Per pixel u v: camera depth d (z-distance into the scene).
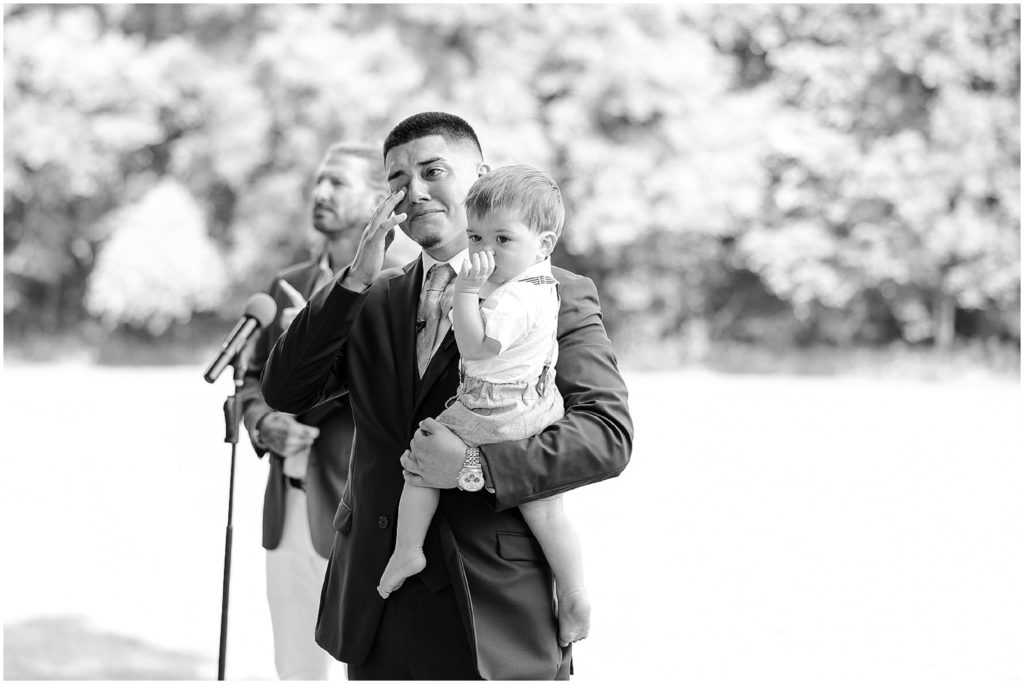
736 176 23.11
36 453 11.44
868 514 8.70
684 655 5.10
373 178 4.28
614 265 24.53
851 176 23.50
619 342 24.95
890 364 23.75
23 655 5.09
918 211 23.27
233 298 23.73
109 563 6.97
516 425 2.48
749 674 4.76
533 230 2.51
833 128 23.94
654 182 22.92
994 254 23.23
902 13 23.61
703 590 6.36
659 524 8.35
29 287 25.36
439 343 2.66
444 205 2.71
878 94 24.02
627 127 23.20
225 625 3.28
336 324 2.59
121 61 22.78
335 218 4.23
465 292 2.46
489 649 2.45
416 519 2.53
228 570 3.32
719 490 9.81
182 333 24.36
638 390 19.28
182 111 22.97
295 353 2.62
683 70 22.62
